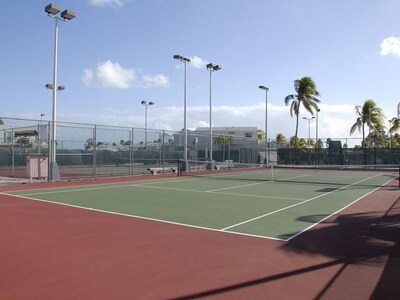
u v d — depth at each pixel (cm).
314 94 4803
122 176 2606
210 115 3547
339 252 726
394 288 541
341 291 529
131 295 507
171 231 892
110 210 1180
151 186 1981
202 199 1473
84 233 858
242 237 841
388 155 3984
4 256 677
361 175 3122
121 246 750
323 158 4272
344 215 1144
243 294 516
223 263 649
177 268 620
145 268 618
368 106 5362
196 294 513
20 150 3212
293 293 521
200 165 3775
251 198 1523
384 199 1537
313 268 627
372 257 694
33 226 928
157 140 3212
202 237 836
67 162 3416
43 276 577
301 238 838
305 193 1725
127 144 3130
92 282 554
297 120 4819
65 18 2188
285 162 4447
